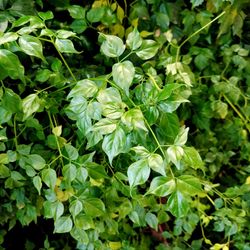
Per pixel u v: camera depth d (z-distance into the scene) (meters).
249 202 1.04
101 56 1.00
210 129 1.14
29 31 0.69
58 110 0.88
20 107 0.76
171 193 0.63
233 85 1.07
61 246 1.10
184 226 1.02
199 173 1.10
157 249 1.08
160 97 0.66
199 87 1.08
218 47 1.11
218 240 1.19
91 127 0.67
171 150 0.65
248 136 1.16
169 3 1.04
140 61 0.99
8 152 0.83
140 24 1.04
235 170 1.21
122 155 0.86
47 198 0.83
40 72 0.84
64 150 0.80
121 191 0.86
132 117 0.64
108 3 0.98
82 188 0.82
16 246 1.13
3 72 0.68
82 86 0.71
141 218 0.92
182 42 1.09
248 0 0.99
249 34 1.12
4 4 0.85
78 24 0.95
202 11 1.04
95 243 0.91
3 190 0.93
